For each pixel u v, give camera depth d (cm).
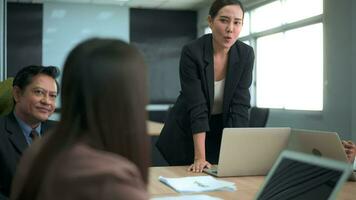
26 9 884
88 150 61
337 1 550
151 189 157
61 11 905
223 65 210
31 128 193
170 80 967
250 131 179
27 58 887
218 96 214
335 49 555
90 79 63
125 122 64
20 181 73
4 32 668
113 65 64
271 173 118
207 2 901
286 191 109
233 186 159
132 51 66
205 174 189
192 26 986
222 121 217
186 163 224
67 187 58
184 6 945
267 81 766
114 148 63
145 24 959
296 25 668
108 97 63
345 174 93
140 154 65
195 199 136
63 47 908
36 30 891
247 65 212
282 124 696
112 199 57
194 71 208
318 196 97
